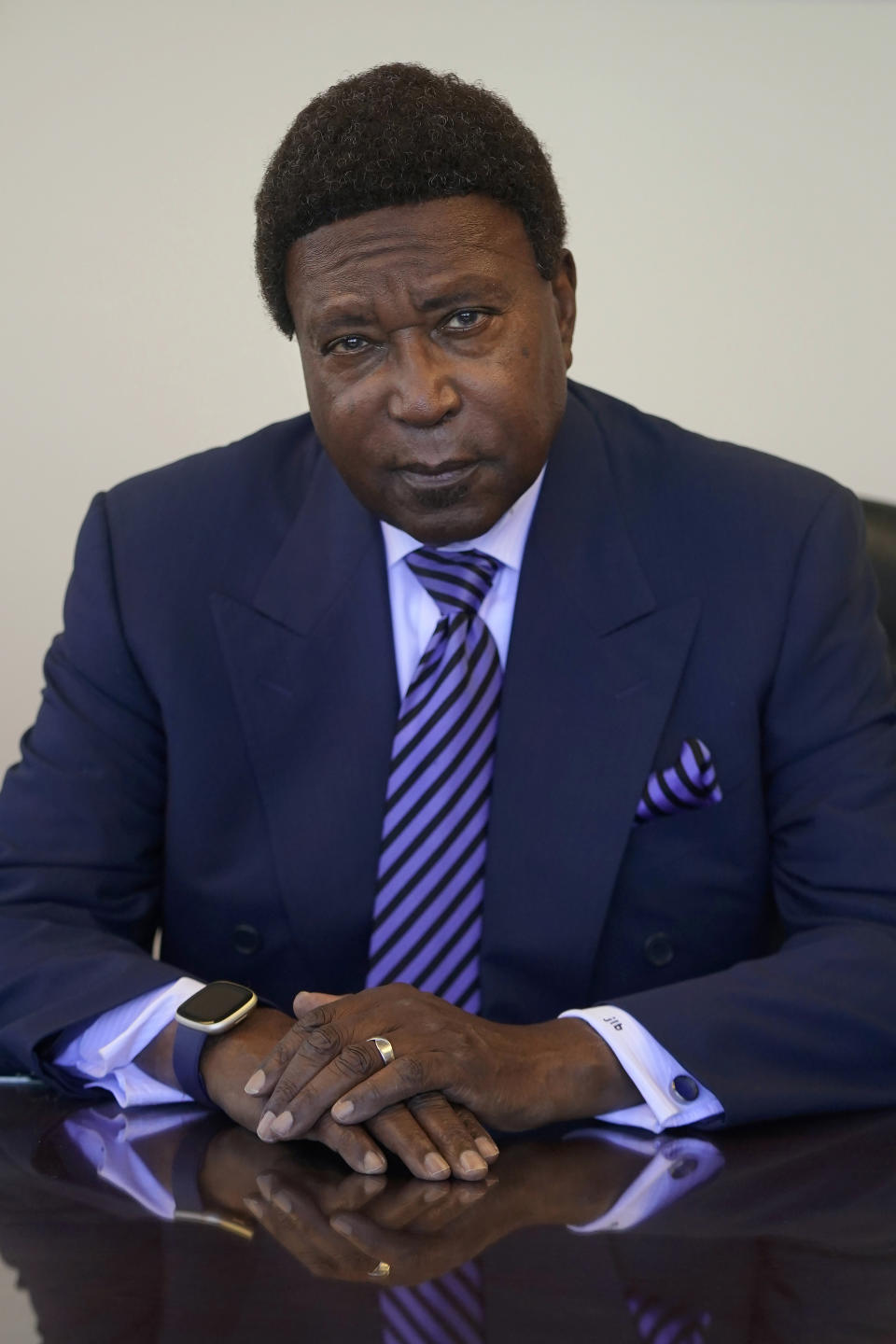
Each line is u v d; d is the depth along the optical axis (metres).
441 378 1.36
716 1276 0.87
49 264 2.63
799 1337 0.78
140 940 1.70
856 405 2.60
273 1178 1.08
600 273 2.59
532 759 1.56
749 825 1.62
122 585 1.71
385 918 1.55
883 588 1.85
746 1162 1.12
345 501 1.71
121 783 1.68
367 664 1.63
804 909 1.56
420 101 1.33
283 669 1.64
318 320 1.38
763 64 2.54
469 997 1.54
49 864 1.62
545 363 1.43
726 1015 1.30
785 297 2.58
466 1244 0.92
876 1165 1.10
